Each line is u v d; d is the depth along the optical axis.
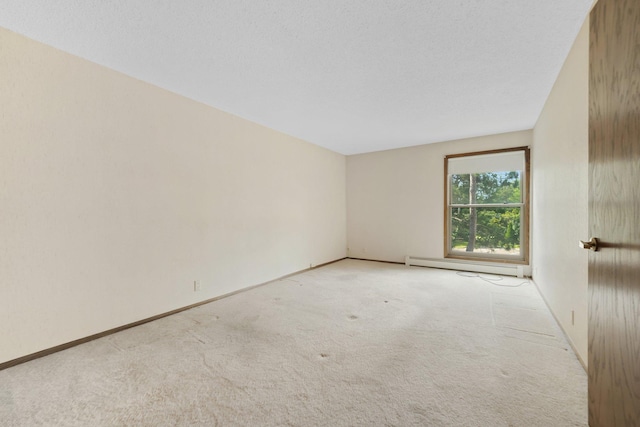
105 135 2.37
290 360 2.00
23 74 1.95
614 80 1.11
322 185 5.31
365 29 1.88
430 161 5.05
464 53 2.18
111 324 2.41
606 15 1.17
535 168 3.85
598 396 1.25
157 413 1.48
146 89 2.65
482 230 4.68
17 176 1.93
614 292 1.11
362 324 2.61
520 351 2.09
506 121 3.78
